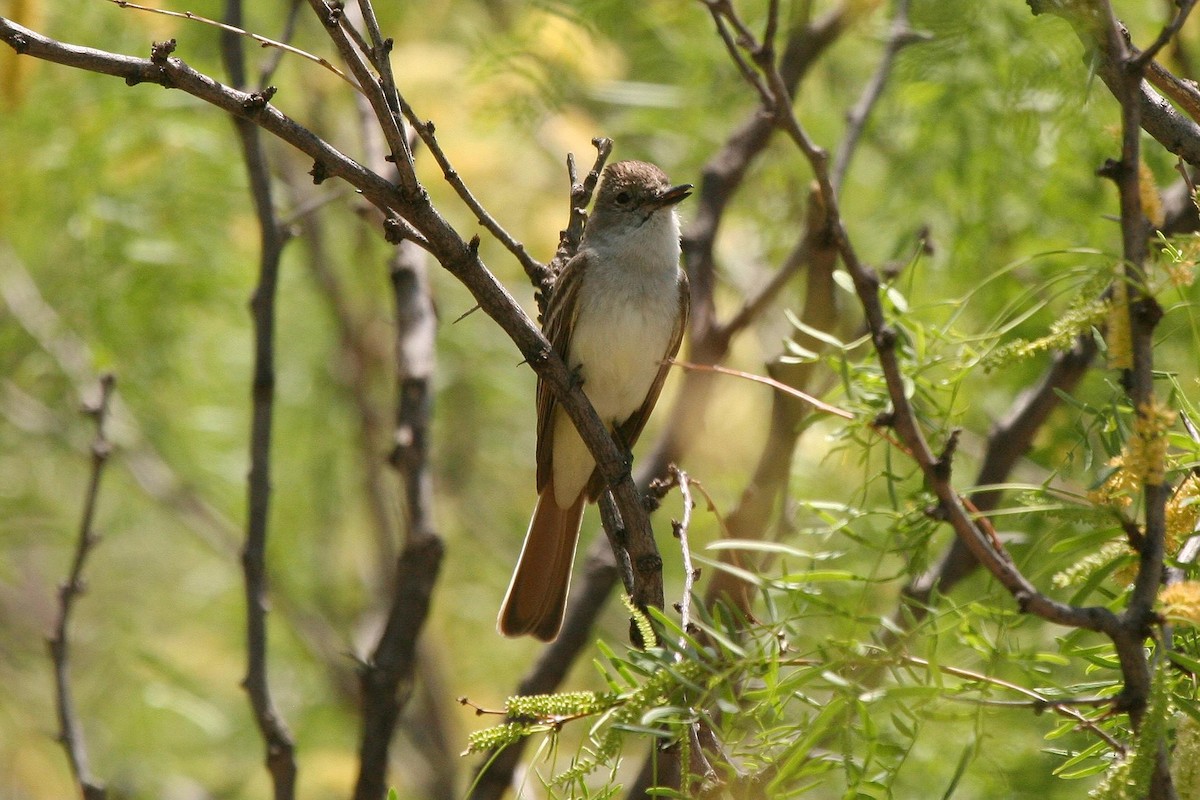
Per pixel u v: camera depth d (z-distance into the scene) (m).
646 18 12.56
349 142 14.96
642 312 9.96
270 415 9.11
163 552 16.62
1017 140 10.26
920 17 8.98
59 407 14.66
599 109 14.55
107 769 14.98
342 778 13.80
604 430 7.00
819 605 5.32
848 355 8.01
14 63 9.62
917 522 5.52
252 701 8.51
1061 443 9.06
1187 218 8.26
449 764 13.86
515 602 9.54
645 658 5.04
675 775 6.59
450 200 13.62
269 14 14.23
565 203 13.77
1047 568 5.36
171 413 14.99
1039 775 8.00
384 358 15.98
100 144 12.53
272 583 14.81
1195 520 5.25
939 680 4.69
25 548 16.00
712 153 13.02
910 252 10.99
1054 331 5.07
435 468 16.23
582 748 5.67
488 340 15.65
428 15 14.06
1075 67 8.15
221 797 15.03
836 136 12.79
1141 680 4.60
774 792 4.84
